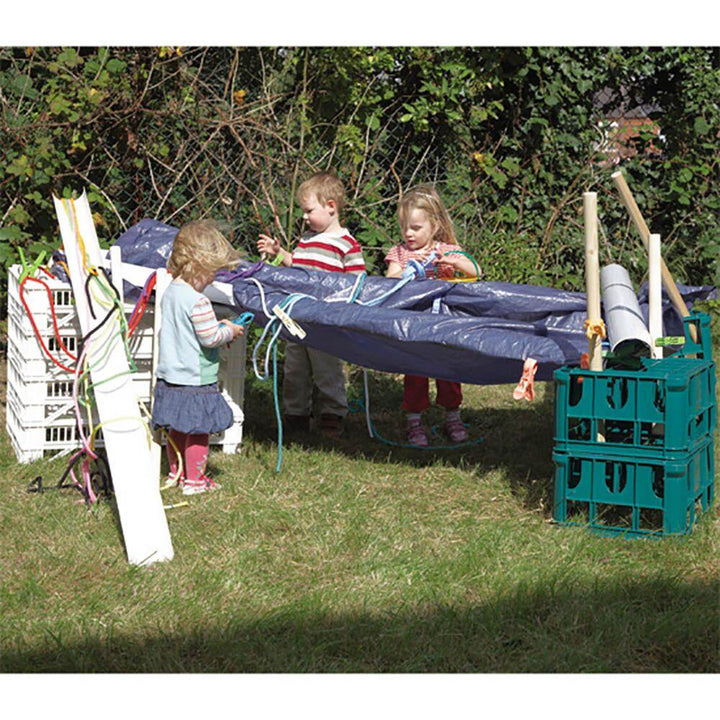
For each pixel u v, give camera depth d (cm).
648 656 343
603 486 444
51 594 384
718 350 820
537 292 556
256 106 803
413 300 554
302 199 601
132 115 755
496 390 719
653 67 940
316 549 429
